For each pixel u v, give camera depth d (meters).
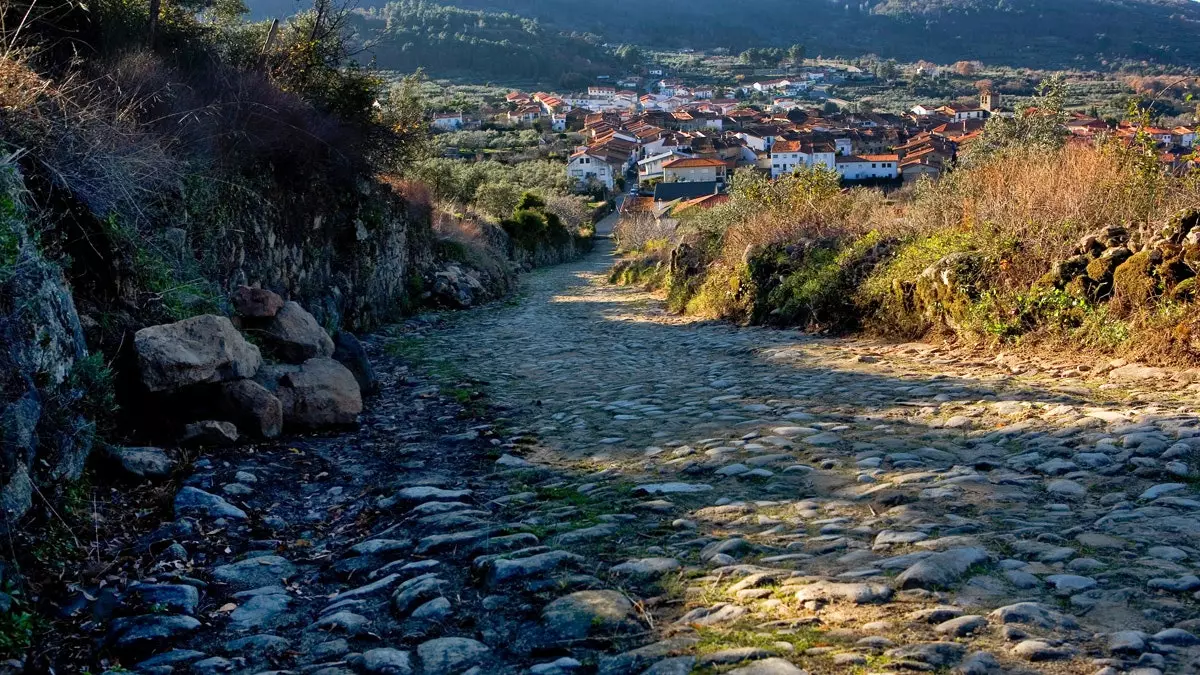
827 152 100.88
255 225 12.48
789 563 4.11
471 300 24.03
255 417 7.43
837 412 7.50
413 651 3.62
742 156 113.81
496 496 5.89
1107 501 4.67
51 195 7.13
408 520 5.46
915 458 5.82
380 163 18.06
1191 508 4.41
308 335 9.55
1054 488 4.95
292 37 16.44
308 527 5.61
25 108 7.23
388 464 6.98
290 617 4.19
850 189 21.23
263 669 3.62
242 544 5.26
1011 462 5.54
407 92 21.09
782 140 108.12
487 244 33.28
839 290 13.58
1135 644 3.03
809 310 14.23
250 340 9.15
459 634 3.76
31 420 4.83
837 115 145.12
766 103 183.38
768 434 6.81
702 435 7.08
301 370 8.43
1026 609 3.34
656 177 107.50
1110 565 3.79
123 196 8.27
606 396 9.42
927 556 3.96
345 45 17.25
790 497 5.21
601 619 3.67
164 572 4.73
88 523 5.25
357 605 4.22
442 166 39.28
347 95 16.30
